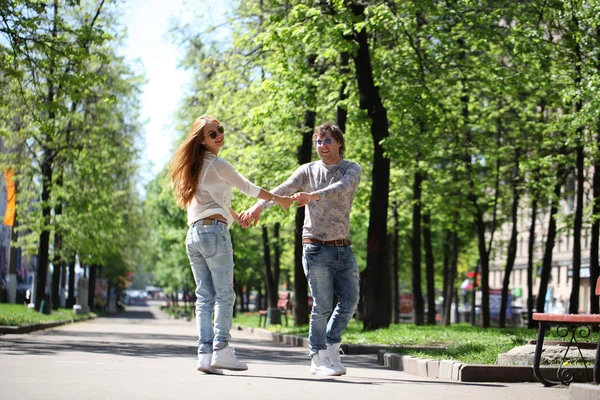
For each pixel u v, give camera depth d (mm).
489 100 33125
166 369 9766
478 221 35688
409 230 43031
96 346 16516
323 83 26328
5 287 63312
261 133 31922
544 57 22281
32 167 35844
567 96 23516
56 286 47969
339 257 9117
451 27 23250
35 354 12523
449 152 33094
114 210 48156
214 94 31891
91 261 46250
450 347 13281
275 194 8961
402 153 22344
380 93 23453
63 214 38719
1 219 41656
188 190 8453
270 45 23406
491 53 25203
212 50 31641
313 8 21906
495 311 54219
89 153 36531
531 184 32906
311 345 9266
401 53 24344
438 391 8102
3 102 21562
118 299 107438
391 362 13203
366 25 21281
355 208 32938
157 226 67000
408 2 21891
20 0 20516
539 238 74812
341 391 7562
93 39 21359
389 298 28172
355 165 9266
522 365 10219
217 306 8625
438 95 24812
